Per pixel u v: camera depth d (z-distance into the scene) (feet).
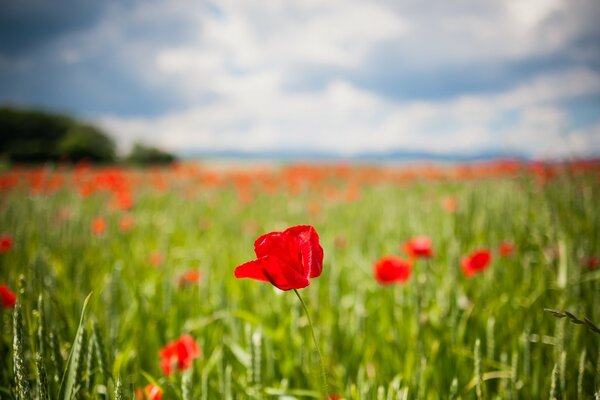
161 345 8.25
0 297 5.68
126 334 8.07
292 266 4.05
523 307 8.30
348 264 13.01
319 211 22.53
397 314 9.18
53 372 4.83
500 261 10.30
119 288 9.54
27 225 12.91
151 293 10.52
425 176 36.91
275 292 9.32
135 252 14.62
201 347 8.09
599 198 13.01
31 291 6.30
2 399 4.97
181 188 32.14
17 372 3.65
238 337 7.89
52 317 6.07
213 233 18.76
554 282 8.19
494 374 6.36
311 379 6.95
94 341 4.85
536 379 6.04
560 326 5.81
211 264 13.12
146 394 5.19
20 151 82.99
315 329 8.15
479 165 31.17
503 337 7.53
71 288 8.96
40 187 22.74
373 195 30.19
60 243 12.20
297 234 4.14
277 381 7.24
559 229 8.87
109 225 16.88
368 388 5.72
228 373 5.67
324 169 40.32
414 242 9.30
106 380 4.88
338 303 9.55
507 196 14.12
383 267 8.33
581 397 4.91
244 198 26.03
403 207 20.47
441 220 16.60
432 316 8.59
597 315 6.72
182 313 9.51
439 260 11.96
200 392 6.04
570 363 5.97
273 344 8.05
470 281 9.64
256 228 19.06
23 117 114.21
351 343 8.12
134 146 78.43
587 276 7.80
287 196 29.86
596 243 10.07
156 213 23.66
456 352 6.79
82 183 27.94
